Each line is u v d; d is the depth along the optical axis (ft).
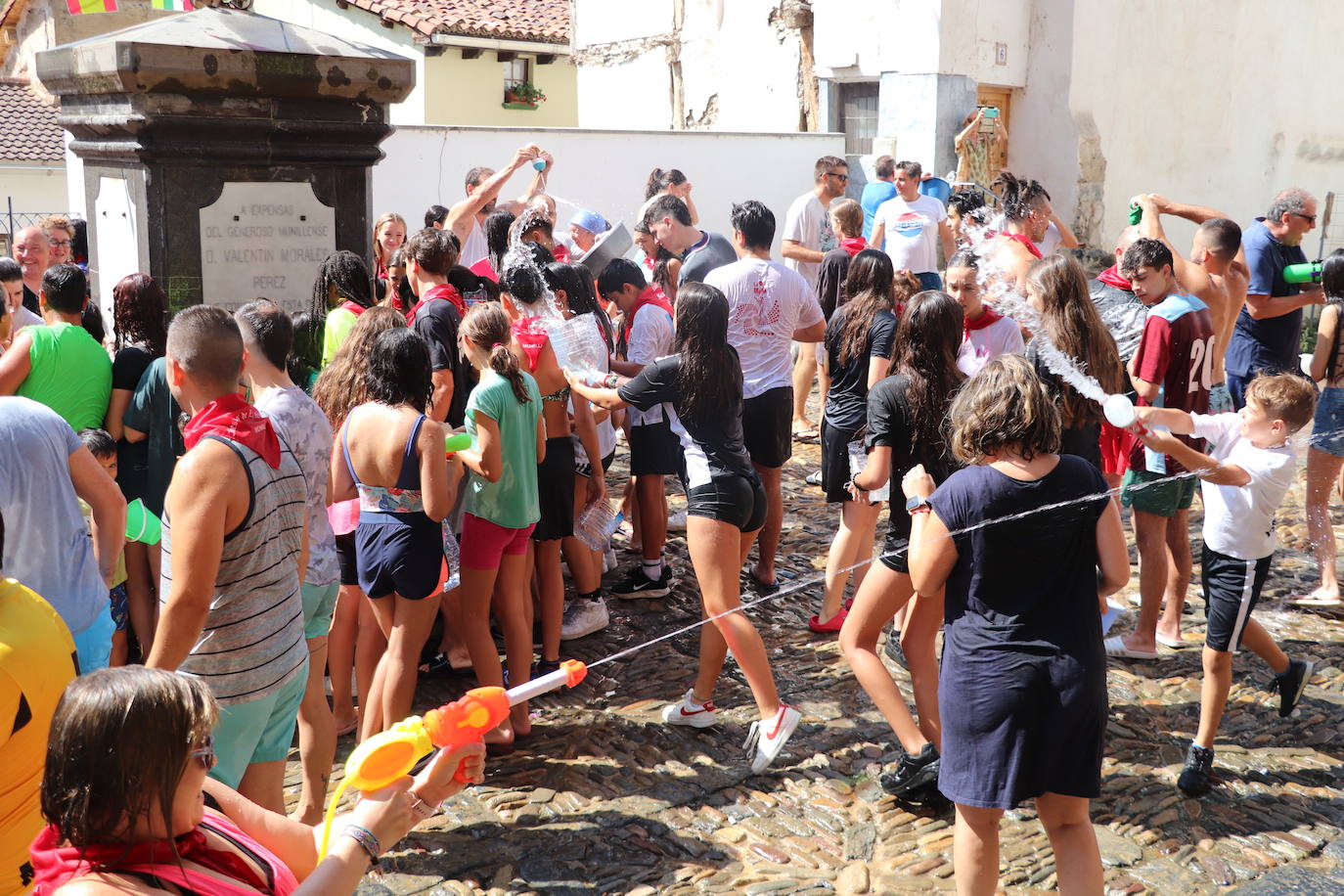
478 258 22.79
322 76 17.83
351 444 12.39
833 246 30.86
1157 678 16.35
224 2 18.71
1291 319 22.67
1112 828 12.57
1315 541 19.54
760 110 46.98
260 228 18.24
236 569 9.34
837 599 17.63
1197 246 17.62
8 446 9.91
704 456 13.43
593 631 17.48
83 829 5.23
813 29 44.55
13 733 7.38
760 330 18.22
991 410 9.78
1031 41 42.68
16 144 76.64
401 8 65.87
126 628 14.85
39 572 10.14
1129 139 44.14
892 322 16.72
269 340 11.77
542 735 14.34
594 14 53.78
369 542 12.42
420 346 12.26
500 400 13.21
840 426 17.07
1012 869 11.71
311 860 6.90
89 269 19.57
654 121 51.70
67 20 77.05
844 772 13.61
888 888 11.31
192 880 5.42
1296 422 12.80
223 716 9.43
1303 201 21.98
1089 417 14.28
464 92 68.54
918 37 40.27
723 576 13.51
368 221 19.38
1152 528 16.53
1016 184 21.71
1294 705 14.97
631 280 18.08
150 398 14.24
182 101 17.03
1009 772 9.62
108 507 10.74
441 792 6.24
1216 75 46.98
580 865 11.57
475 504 13.55
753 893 11.16
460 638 15.93
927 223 29.14
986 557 9.78
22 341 13.97
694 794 13.00
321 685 11.84
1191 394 16.22
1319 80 51.55
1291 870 11.84
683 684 15.84
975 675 9.81
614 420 20.99
